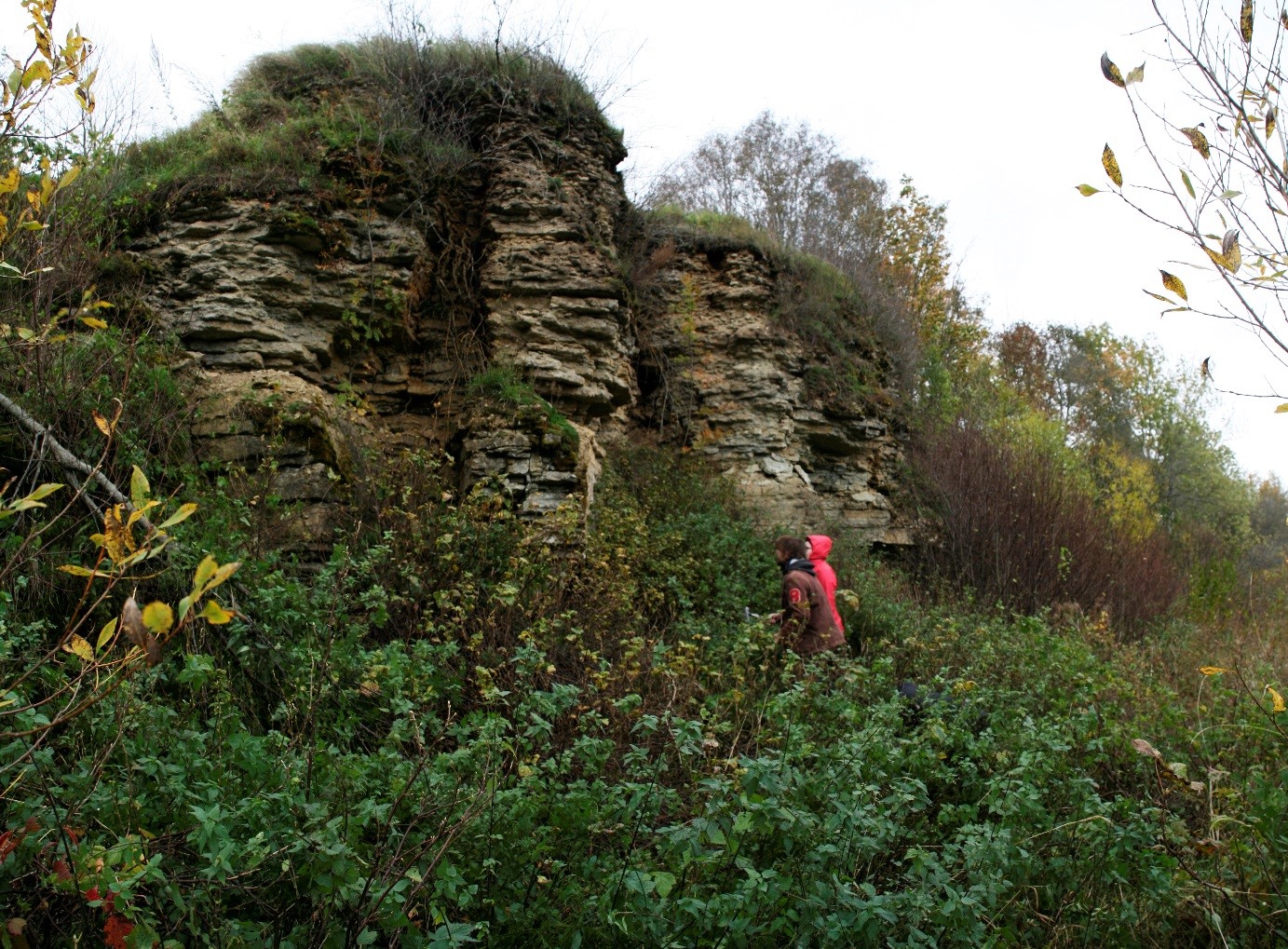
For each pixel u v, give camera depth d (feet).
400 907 8.70
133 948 7.62
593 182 36.11
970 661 22.03
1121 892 12.44
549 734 12.19
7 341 15.76
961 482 45.91
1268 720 15.07
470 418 29.37
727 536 30.22
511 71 35.50
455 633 18.93
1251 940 12.33
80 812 8.80
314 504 23.16
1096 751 15.25
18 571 13.89
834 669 17.21
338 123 31.19
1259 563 91.40
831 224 77.77
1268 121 9.25
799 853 10.64
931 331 77.61
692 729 11.22
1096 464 71.41
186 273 27.50
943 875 10.24
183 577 15.12
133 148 30.78
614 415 36.81
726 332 41.37
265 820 9.09
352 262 29.84
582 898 10.15
